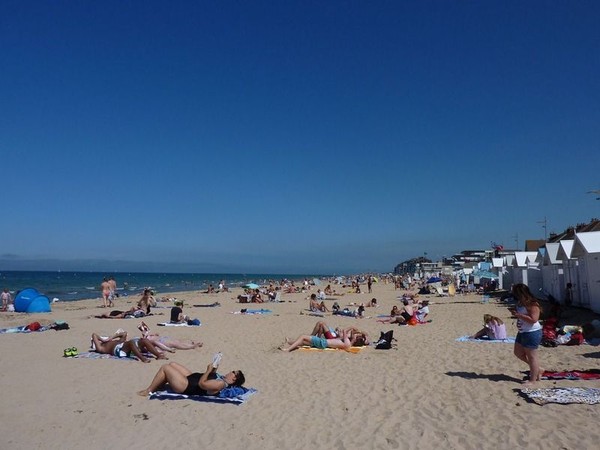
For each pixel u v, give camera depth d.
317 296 38.62
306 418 6.91
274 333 17.05
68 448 6.00
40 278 111.31
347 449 5.73
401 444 5.81
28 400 8.13
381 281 90.56
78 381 9.46
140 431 6.54
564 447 5.43
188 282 100.88
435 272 99.38
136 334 17.12
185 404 7.70
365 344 13.25
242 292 51.84
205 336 16.27
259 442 6.05
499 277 42.59
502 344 12.82
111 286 31.89
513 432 5.94
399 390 8.30
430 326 18.05
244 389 8.30
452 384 8.54
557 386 7.95
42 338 15.84
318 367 10.48
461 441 5.80
